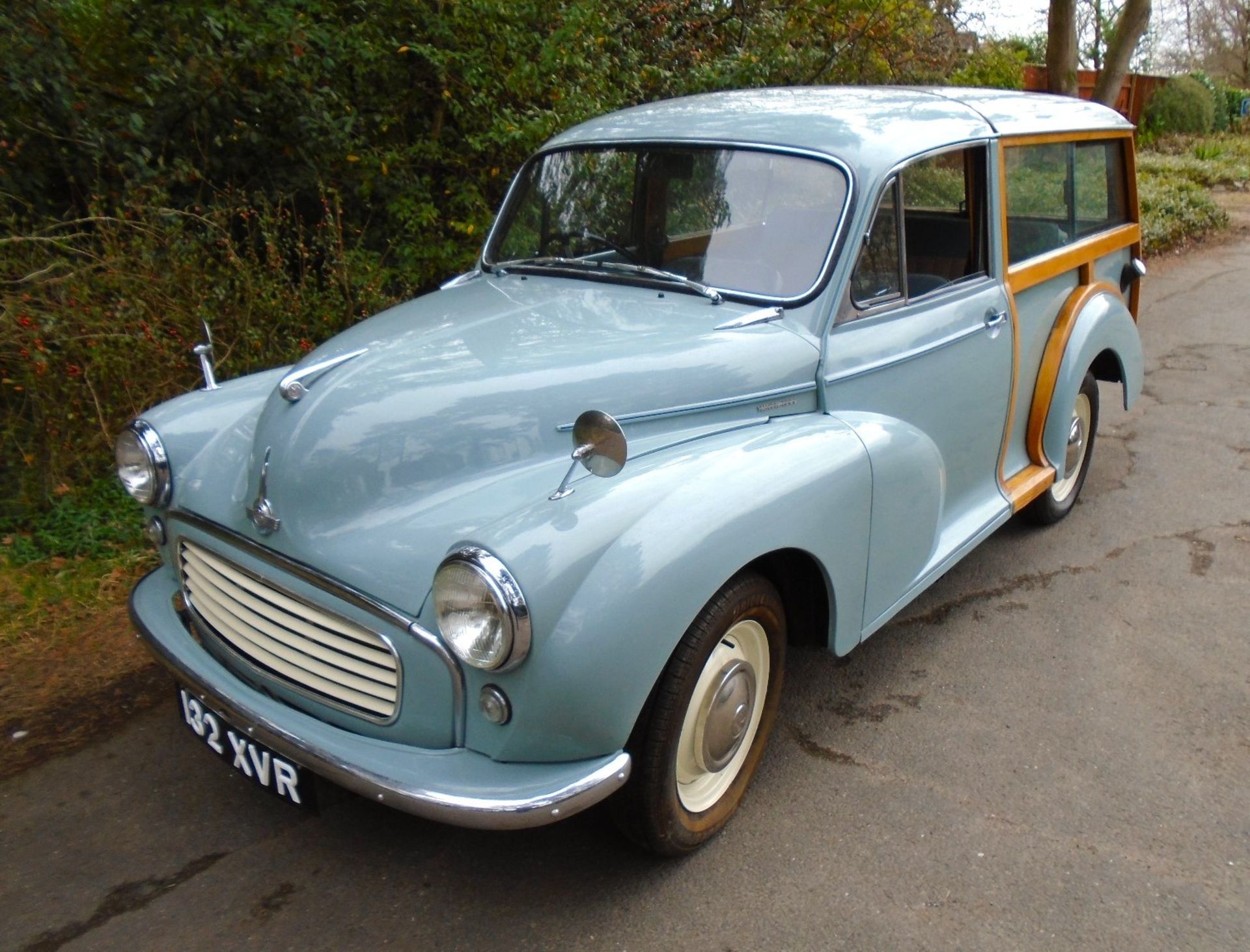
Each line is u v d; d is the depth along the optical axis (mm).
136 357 4500
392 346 2744
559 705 2127
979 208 3680
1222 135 25203
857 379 3080
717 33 7953
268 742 2312
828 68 8742
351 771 2162
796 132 3277
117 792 2922
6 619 3697
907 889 2566
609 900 2529
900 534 3080
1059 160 4266
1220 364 7352
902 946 2393
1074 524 4793
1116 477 5363
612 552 2195
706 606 2410
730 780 2781
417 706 2252
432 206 6000
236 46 5516
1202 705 3361
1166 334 8203
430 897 2539
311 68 5652
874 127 3301
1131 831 2775
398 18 5949
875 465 2893
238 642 2629
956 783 2975
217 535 2598
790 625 3033
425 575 2236
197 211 5375
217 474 2740
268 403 2625
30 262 4539
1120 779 2994
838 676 3537
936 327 3389
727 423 2811
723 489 2432
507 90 6137
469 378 2564
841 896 2543
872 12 8750
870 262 3129
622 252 3410
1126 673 3557
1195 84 24875
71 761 3049
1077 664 3617
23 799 2885
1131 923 2461
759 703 2820
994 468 4016
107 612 3797
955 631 3846
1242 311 8953
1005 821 2816
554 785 2131
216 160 5594
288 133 5715
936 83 10969
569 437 2605
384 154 6012
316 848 2709
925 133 3389
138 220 5027
